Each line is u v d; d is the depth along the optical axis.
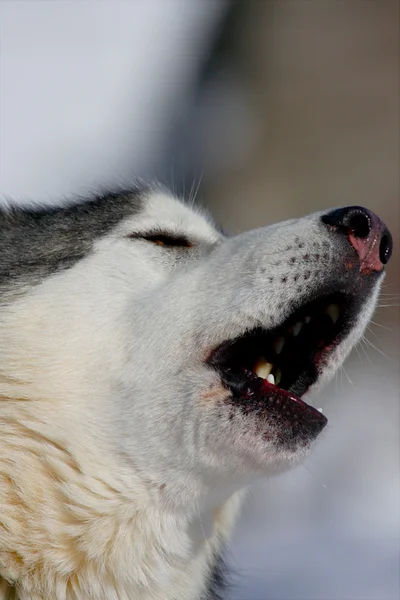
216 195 23.84
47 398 8.12
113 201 9.67
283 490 16.84
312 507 16.64
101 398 8.18
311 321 8.64
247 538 15.71
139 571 8.08
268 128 24.27
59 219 9.57
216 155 24.42
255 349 8.55
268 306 8.20
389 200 23.14
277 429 7.91
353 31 24.45
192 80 27.64
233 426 7.88
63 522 7.85
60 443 7.97
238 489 8.27
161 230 9.28
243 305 8.20
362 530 15.95
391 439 18.52
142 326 8.35
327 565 14.63
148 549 8.12
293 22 24.86
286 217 23.52
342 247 8.35
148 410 8.06
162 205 9.63
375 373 20.33
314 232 8.41
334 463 17.83
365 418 19.05
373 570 14.41
